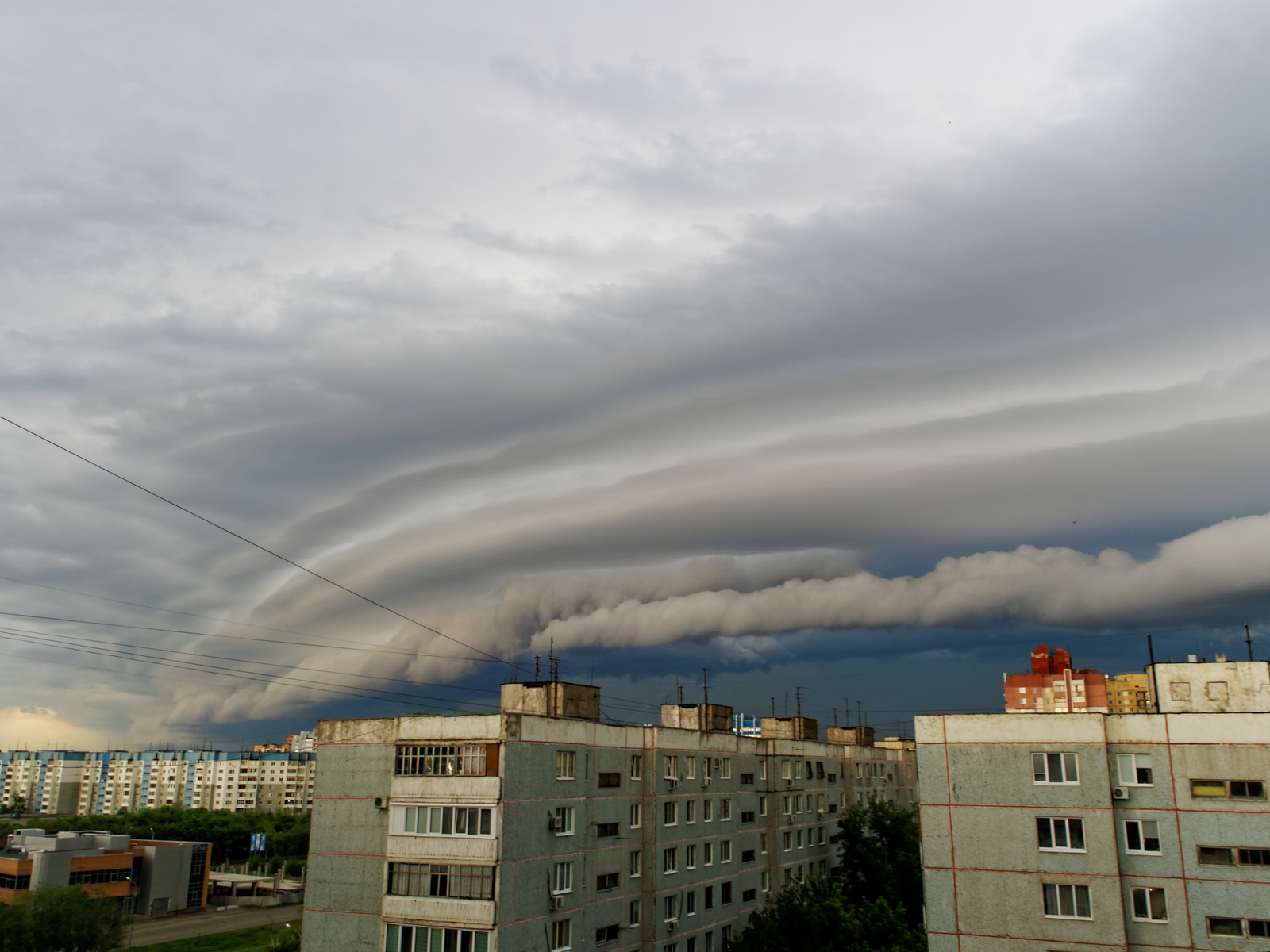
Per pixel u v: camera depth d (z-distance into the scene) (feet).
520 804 172.14
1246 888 139.44
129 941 363.76
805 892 233.96
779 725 335.67
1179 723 147.54
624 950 204.54
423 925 167.94
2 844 489.67
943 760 157.89
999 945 148.66
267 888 515.91
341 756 187.83
